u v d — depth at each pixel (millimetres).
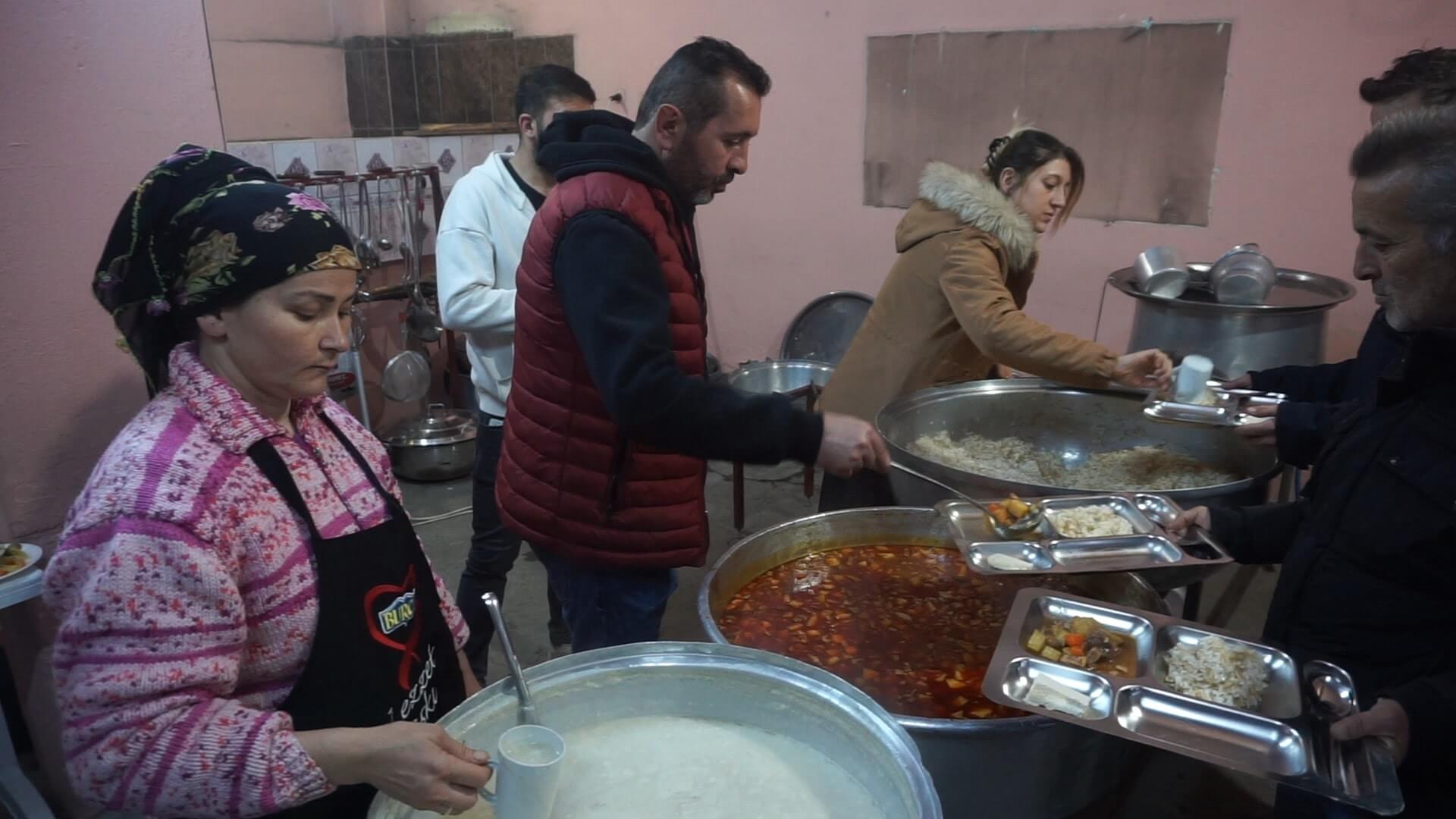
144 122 1675
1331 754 1113
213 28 3629
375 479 1064
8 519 1659
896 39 3512
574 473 1543
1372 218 1117
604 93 4234
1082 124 3186
